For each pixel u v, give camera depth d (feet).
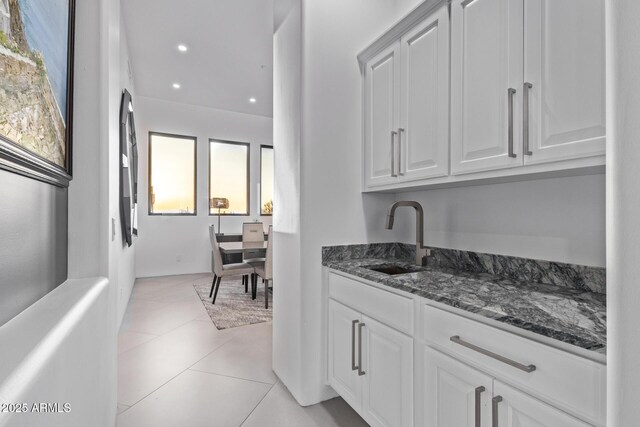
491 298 3.81
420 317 4.29
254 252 14.11
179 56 14.02
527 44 3.87
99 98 4.95
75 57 4.83
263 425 5.74
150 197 19.22
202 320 11.28
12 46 2.57
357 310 5.58
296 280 6.63
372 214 7.20
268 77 16.21
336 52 6.82
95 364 3.89
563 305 3.52
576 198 4.33
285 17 7.27
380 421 4.97
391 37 6.07
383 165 6.39
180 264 19.83
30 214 3.18
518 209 5.05
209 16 11.28
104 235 4.93
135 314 11.93
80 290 3.97
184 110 19.93
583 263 4.26
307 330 6.43
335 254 6.77
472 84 4.55
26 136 2.88
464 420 3.63
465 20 4.65
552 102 3.64
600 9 3.25
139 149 18.70
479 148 4.45
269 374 7.58
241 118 21.70
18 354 2.11
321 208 6.64
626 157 1.62
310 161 6.53
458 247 6.04
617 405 1.62
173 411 6.11
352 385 5.67
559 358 2.78
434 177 5.21
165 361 8.18
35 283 3.35
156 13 11.07
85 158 4.85
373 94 6.69
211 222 20.71
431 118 5.24
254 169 22.08
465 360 3.65
